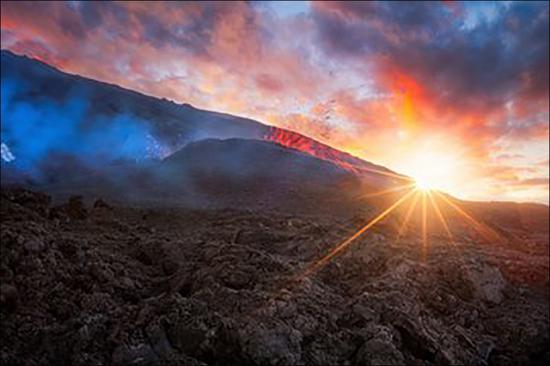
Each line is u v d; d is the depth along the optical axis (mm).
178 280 12352
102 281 11992
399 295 10500
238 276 11312
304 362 7812
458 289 12852
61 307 10109
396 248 16641
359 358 8016
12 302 9844
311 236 17703
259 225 23578
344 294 11547
